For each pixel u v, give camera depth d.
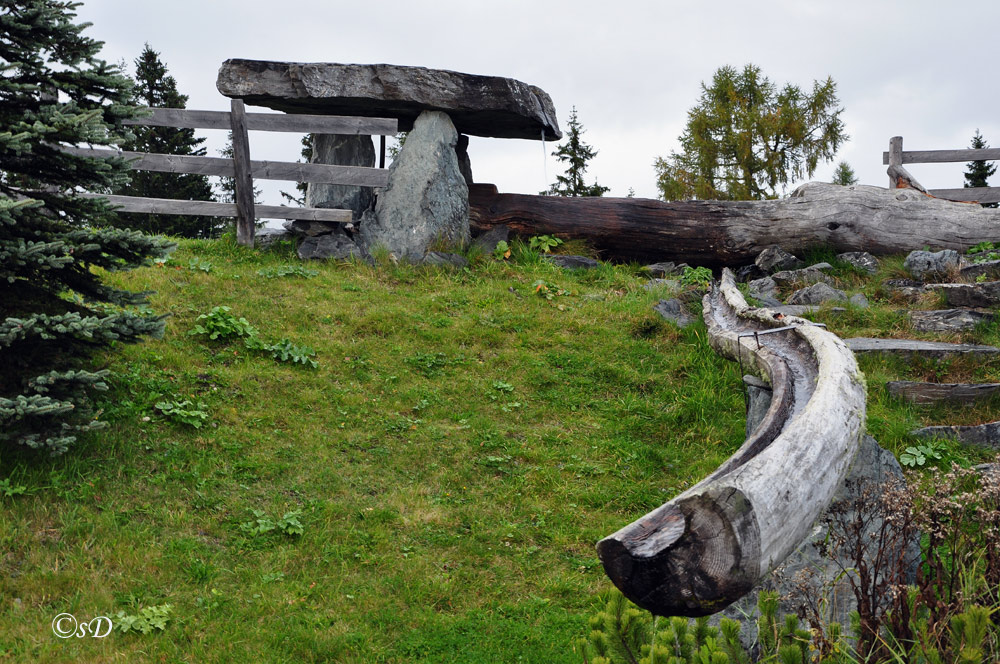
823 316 9.52
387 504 6.28
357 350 8.67
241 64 11.44
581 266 11.89
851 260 12.04
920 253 11.03
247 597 5.07
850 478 4.73
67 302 6.58
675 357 8.95
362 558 5.59
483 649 4.75
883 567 4.32
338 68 11.53
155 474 6.20
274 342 8.54
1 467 5.83
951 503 3.53
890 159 13.99
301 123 11.41
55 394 5.98
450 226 11.60
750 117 26.03
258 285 9.95
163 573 5.17
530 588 5.48
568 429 7.68
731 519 2.98
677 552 2.99
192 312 8.89
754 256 12.59
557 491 6.63
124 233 6.24
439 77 11.70
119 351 7.71
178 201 11.41
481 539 5.97
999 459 3.79
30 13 6.03
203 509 5.91
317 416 7.39
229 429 6.93
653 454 7.27
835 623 3.48
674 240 12.51
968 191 13.54
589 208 12.49
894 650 3.36
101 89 6.54
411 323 9.38
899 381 7.66
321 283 10.29
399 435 7.29
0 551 5.13
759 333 6.43
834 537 4.39
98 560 5.21
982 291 9.36
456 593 5.36
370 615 5.02
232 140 11.37
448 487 6.61
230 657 4.52
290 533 5.73
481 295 10.43
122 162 6.49
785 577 4.39
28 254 5.78
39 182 6.48
